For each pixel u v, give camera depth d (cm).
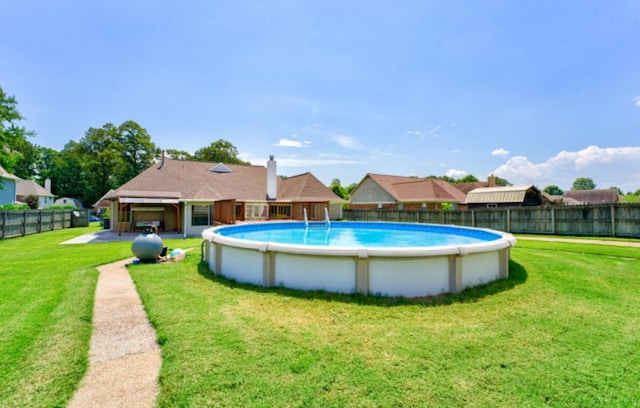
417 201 3181
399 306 488
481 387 282
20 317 455
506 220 1948
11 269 806
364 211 2788
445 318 442
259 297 530
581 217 1669
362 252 524
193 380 290
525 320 436
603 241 1403
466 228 1170
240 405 257
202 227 1994
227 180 2481
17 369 317
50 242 1511
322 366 313
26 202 3966
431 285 548
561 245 1254
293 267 580
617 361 329
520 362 324
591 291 582
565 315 457
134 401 268
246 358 328
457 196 3412
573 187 8619
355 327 409
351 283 546
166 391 277
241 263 646
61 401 269
